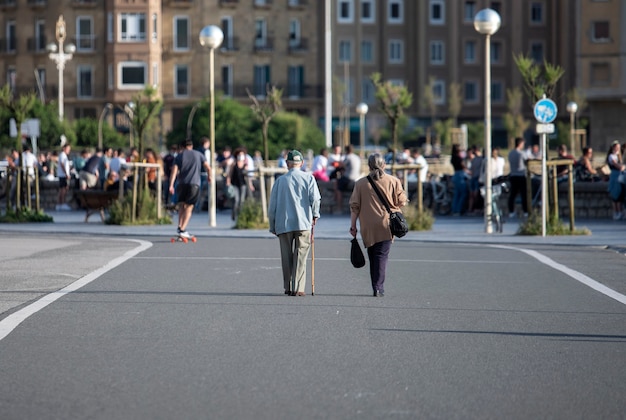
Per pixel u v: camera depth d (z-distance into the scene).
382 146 195.38
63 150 81.38
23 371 19.47
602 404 17.03
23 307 28.06
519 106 190.25
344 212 75.75
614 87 176.88
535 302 29.67
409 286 33.41
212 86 63.47
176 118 184.25
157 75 181.62
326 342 22.73
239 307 28.23
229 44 185.75
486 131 57.06
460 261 42.00
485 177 57.00
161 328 24.61
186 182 50.44
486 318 26.50
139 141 66.00
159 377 18.95
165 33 183.62
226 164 79.31
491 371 19.69
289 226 30.72
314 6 190.75
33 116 155.50
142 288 32.44
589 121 196.38
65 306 28.30
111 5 179.88
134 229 60.03
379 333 24.02
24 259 41.84
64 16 181.75
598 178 71.31
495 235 55.44
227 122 163.25
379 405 16.83
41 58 183.88
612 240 51.75
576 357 21.20
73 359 20.67
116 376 19.03
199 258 42.59
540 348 22.22
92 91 182.12
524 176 67.19
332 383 18.48
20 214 66.44
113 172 70.75
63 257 42.78
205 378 18.88
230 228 61.03
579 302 29.73
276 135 161.88
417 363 20.42
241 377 18.97
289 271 31.08
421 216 59.34
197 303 29.02
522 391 17.97
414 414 16.25
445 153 166.62
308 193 30.95
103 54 182.00
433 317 26.59
